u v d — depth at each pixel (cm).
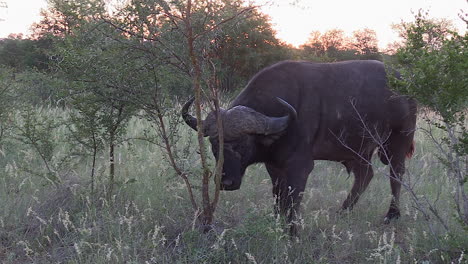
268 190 618
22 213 496
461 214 402
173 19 412
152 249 420
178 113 486
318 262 402
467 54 354
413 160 763
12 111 691
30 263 412
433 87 377
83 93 507
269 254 409
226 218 503
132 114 523
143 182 587
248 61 1938
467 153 386
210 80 429
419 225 491
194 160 671
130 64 454
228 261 407
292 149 490
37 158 682
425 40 387
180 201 526
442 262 411
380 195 620
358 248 449
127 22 424
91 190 528
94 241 434
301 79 512
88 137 533
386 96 545
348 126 527
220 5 414
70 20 480
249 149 452
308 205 566
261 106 489
